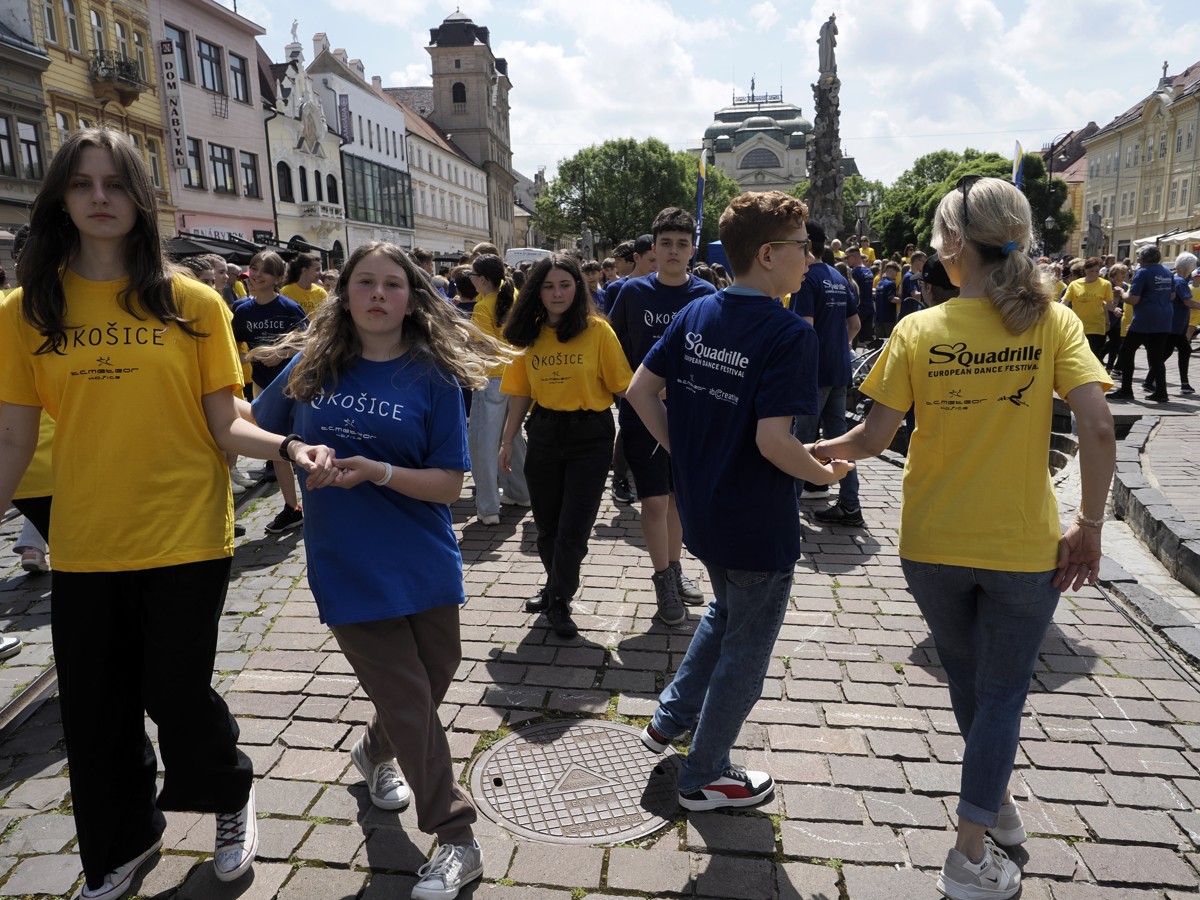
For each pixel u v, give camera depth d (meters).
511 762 3.12
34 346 2.23
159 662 2.34
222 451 2.43
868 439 2.44
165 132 28.33
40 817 2.82
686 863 2.57
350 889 2.46
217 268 7.30
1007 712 2.36
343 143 44.69
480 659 3.91
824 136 23.73
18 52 21.58
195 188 30.25
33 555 5.11
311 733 3.29
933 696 3.53
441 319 2.50
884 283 16.78
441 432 2.45
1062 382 2.20
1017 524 2.25
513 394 4.24
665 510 4.22
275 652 3.98
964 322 2.28
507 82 85.69
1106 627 4.14
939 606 2.41
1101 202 69.12
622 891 2.46
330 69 44.19
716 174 80.62
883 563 5.15
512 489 6.52
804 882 2.49
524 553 5.44
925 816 2.77
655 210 68.12
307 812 2.81
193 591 2.34
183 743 2.41
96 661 2.32
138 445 2.25
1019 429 2.23
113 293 2.25
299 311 6.66
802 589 4.73
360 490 2.41
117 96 25.62
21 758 3.17
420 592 2.41
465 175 70.38
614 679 3.72
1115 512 6.06
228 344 2.39
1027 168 54.50
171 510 2.29
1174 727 3.27
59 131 23.55
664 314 4.44
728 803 2.80
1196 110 53.19
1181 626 4.06
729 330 2.53
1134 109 66.00
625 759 3.13
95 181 2.14
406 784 2.87
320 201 41.78
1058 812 2.78
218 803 2.47
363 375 2.45
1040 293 2.20
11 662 4.02
